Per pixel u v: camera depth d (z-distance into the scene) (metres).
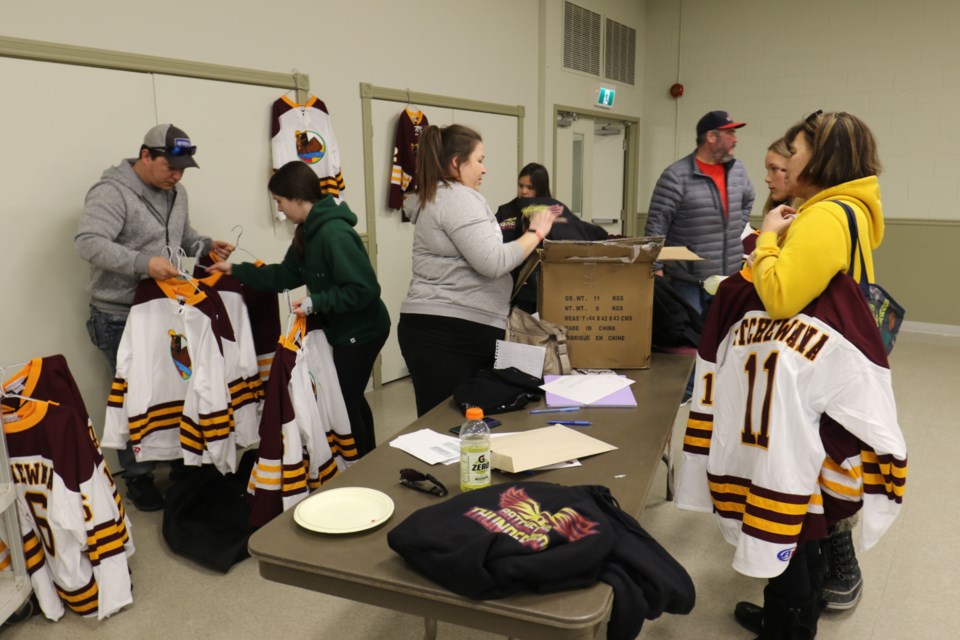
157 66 2.91
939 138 5.55
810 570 1.77
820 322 1.35
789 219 1.48
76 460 1.92
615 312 2.07
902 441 1.33
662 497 2.83
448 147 1.99
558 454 1.47
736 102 6.40
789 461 1.38
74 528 1.91
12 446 1.90
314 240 2.44
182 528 2.46
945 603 2.09
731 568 2.30
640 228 7.12
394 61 4.12
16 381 1.99
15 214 2.56
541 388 1.92
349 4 3.78
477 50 4.79
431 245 2.04
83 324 2.81
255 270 2.62
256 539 1.20
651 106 6.86
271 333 2.78
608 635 1.06
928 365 4.72
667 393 1.91
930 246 5.70
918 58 5.53
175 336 2.50
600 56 6.14
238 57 3.25
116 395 2.51
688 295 3.51
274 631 1.98
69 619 2.04
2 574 1.98
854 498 1.42
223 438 2.52
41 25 2.54
